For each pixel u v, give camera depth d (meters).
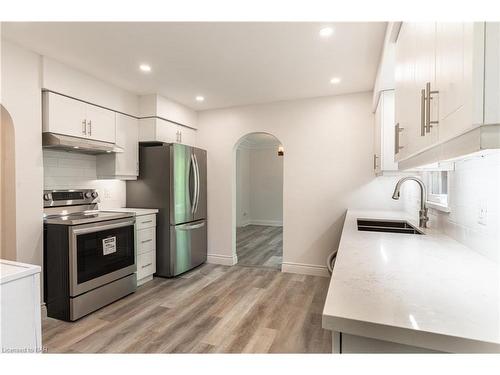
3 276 1.30
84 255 2.58
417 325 0.68
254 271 3.92
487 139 0.64
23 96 2.38
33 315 1.41
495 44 0.61
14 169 2.34
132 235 3.15
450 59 0.77
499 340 0.62
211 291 3.18
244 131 4.12
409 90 1.33
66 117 2.72
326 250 3.70
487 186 1.28
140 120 3.67
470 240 1.46
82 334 2.26
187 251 3.83
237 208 7.81
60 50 2.43
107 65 2.74
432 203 2.12
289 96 3.70
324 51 2.42
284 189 3.89
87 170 3.29
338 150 3.64
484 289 0.90
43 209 2.66
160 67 2.79
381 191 3.49
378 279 1.00
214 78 3.07
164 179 3.60
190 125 4.24
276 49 2.39
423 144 1.05
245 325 2.42
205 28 2.06
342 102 3.62
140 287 3.31
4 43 2.25
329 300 0.83
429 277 1.02
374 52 2.43
